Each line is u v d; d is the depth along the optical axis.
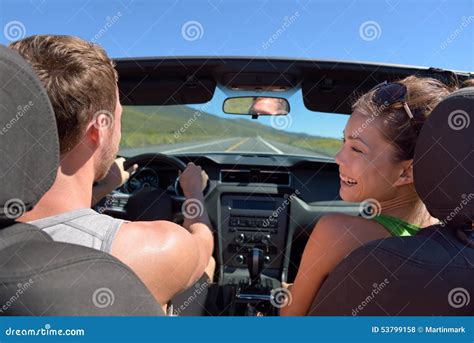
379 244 0.97
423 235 0.97
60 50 1.01
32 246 0.74
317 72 2.59
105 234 1.06
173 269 1.16
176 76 2.69
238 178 3.16
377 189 1.21
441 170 0.90
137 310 0.75
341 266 1.02
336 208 3.12
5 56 0.69
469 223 0.92
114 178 2.01
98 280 0.72
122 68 2.56
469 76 2.17
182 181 2.02
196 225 1.56
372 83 2.60
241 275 3.15
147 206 2.47
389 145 1.16
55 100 0.98
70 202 1.06
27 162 0.71
